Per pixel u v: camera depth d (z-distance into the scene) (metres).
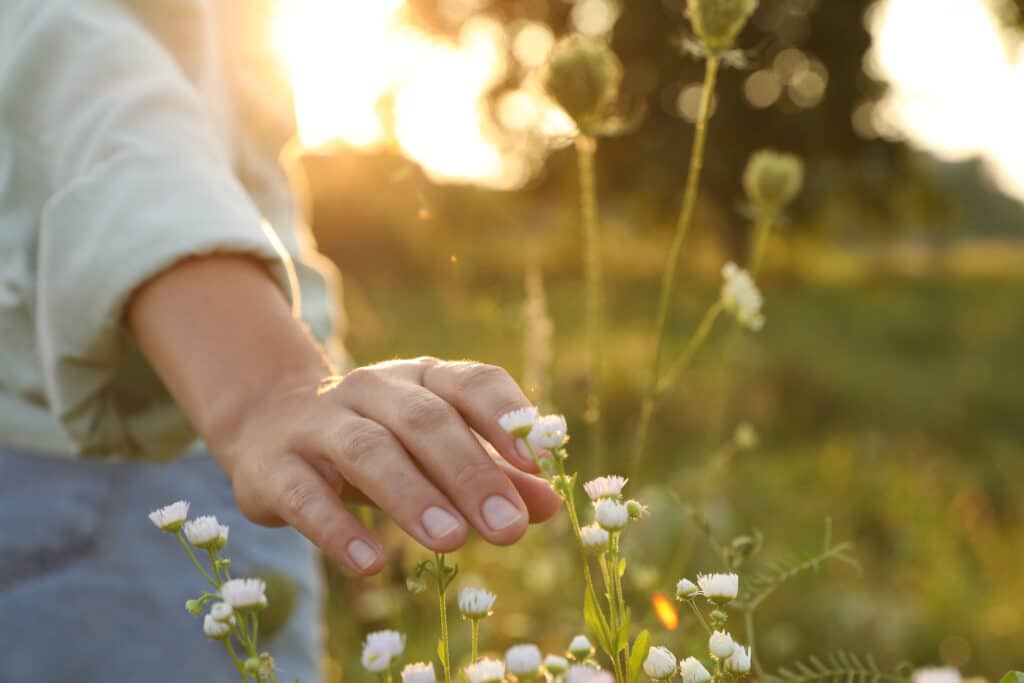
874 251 18.94
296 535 0.97
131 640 0.87
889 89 16.50
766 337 8.83
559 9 16.06
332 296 1.03
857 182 17.00
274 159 0.97
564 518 1.44
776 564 0.73
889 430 5.78
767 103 16.25
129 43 0.74
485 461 0.57
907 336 10.50
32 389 0.80
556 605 1.33
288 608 0.90
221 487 0.92
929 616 2.45
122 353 0.70
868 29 16.36
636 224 16.25
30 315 0.77
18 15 0.75
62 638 0.86
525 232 2.04
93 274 0.67
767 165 1.08
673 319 8.20
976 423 6.25
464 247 2.25
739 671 0.60
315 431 0.60
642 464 3.54
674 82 15.69
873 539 3.31
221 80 0.89
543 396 1.31
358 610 1.36
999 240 25.56
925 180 17.62
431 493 0.57
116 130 0.71
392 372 0.61
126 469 0.89
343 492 0.62
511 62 15.84
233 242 0.67
